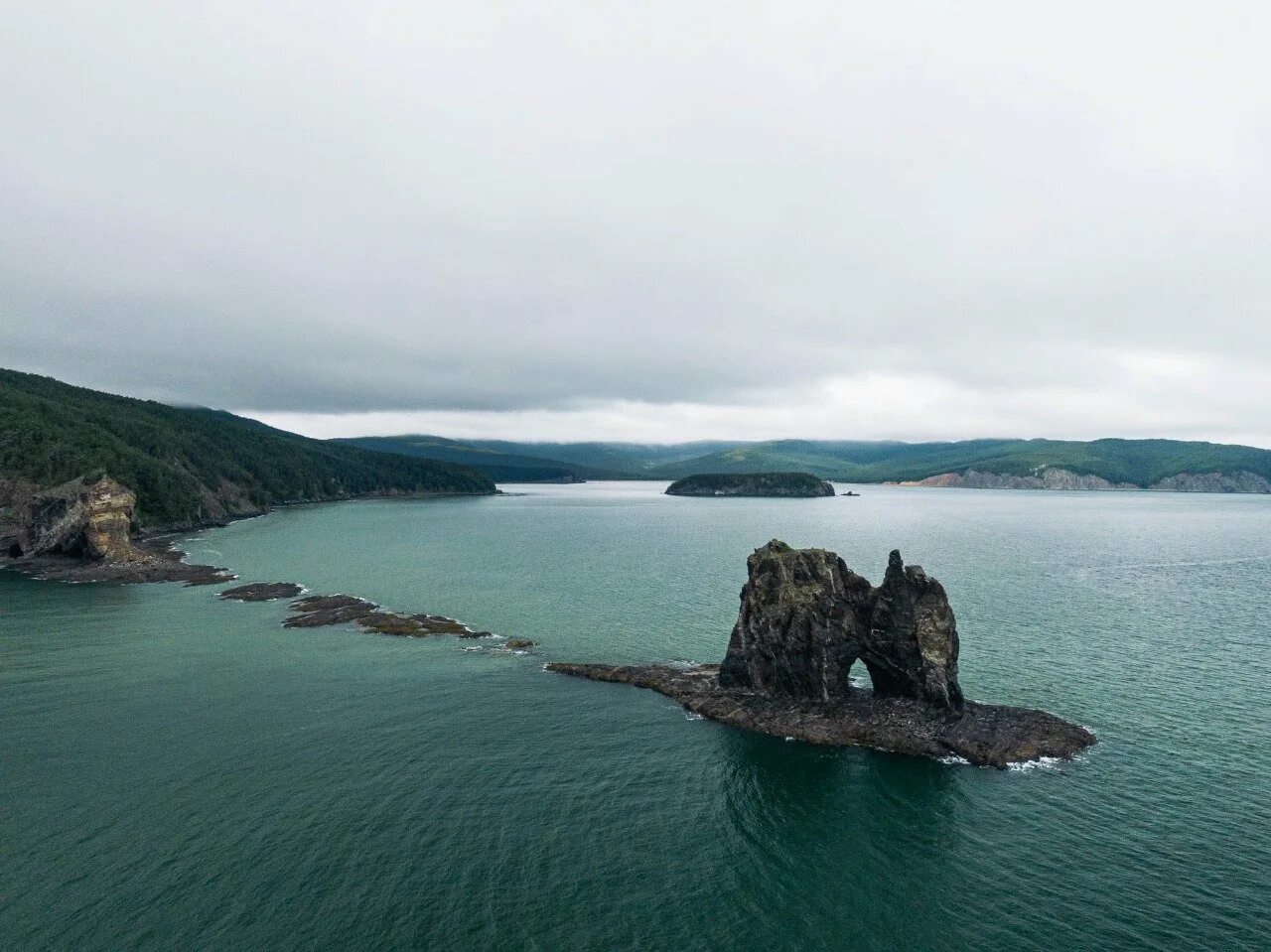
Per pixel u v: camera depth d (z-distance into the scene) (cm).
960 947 3412
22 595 11500
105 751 5369
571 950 3369
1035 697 6519
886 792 4906
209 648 8306
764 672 6694
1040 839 4309
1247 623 9375
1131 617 9719
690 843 4291
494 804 4691
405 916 3562
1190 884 3841
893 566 6462
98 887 3716
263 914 3541
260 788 4825
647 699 6700
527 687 7000
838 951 3394
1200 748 5472
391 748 5538
